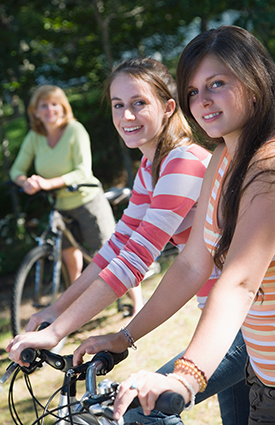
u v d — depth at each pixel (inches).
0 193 268.2
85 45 239.6
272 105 44.1
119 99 67.1
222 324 37.8
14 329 132.6
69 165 141.3
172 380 36.7
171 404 34.2
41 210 251.4
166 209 60.3
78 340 140.0
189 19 224.4
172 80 69.0
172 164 62.6
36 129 144.2
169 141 65.4
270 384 48.0
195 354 37.4
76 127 139.6
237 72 43.2
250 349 49.0
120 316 150.3
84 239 144.8
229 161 48.7
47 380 122.0
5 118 286.8
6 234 242.7
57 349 132.3
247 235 39.9
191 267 53.6
